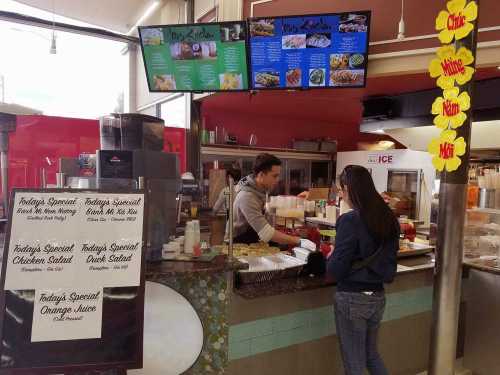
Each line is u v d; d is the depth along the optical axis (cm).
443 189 192
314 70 311
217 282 201
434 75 189
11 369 139
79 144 378
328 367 248
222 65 332
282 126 664
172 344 201
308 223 448
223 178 455
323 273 239
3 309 140
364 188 198
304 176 677
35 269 144
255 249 262
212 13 440
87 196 151
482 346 294
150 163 186
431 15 293
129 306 150
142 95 688
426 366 296
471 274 300
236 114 610
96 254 149
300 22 300
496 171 322
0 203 253
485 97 363
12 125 248
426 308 293
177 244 192
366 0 318
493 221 303
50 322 143
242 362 216
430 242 351
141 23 598
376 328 211
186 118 530
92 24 605
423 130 450
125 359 148
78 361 144
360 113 606
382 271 198
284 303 228
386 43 309
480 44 269
